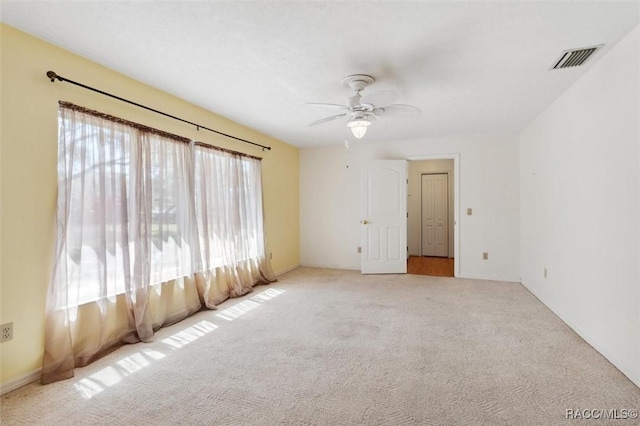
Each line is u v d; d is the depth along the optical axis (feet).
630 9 6.08
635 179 6.84
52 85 7.38
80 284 7.85
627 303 7.11
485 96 10.87
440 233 24.62
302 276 17.57
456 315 11.21
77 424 5.64
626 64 7.12
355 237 19.36
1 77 6.52
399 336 9.43
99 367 7.65
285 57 8.05
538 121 13.14
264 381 7.02
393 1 5.86
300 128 15.20
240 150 14.57
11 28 6.66
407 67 8.60
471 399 6.30
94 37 7.13
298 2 5.89
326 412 5.94
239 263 13.98
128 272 9.01
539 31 6.85
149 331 9.27
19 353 6.80
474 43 7.36
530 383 6.86
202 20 6.47
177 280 10.78
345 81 9.40
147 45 7.48
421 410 5.98
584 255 9.11
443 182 24.52
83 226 7.93
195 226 11.53
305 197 20.36
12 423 5.66
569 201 10.11
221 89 10.22
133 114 9.37
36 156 7.08
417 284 15.74
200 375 7.28
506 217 16.43
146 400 6.33
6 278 6.62
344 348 8.64
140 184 9.30
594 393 6.48
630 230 7.02
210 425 5.61
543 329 9.89
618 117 7.43
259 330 9.93
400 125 14.82
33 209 7.04
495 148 16.61
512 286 15.31
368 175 18.30
